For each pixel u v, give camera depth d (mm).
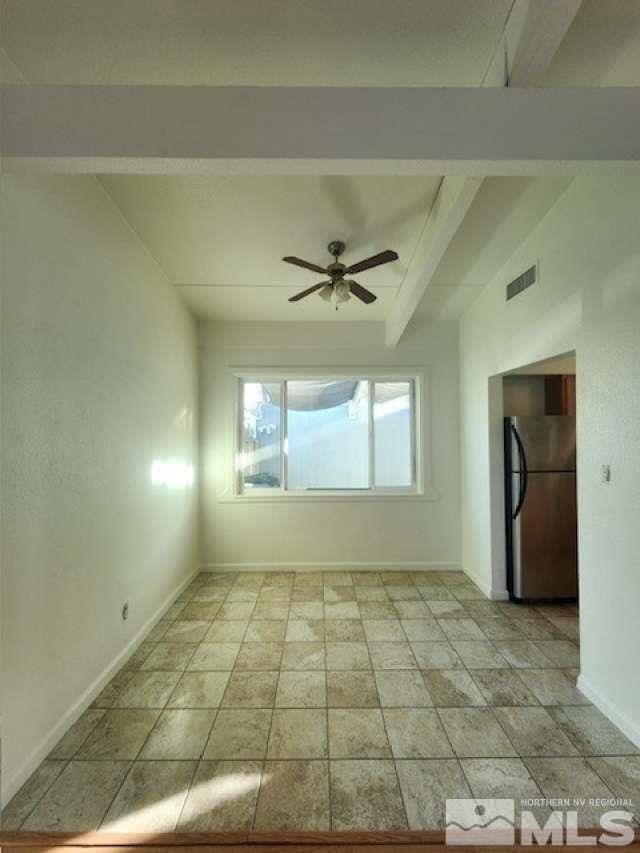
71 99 1495
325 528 4531
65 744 1933
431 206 2447
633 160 1526
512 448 3639
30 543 1779
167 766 1804
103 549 2400
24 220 1753
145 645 2869
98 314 2350
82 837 1494
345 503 4539
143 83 1748
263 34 1522
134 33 1519
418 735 1983
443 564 4512
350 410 4746
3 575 1626
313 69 1677
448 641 2902
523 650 2779
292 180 2234
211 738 1973
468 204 2023
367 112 1525
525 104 1518
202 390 4527
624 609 1981
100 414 2367
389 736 1978
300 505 4531
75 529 2113
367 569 4504
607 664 2104
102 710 2180
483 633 3020
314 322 4570
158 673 2523
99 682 2324
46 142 1493
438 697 2275
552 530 3543
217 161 1536
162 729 2033
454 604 3557
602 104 1517
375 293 3781
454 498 4543
